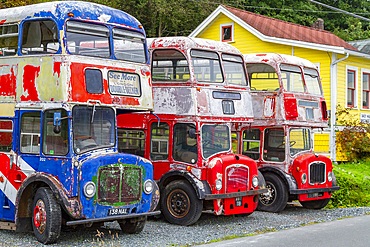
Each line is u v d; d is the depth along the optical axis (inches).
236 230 457.1
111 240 400.8
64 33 386.6
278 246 379.2
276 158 590.2
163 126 511.2
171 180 504.7
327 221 523.2
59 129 377.7
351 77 992.9
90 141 387.9
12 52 414.3
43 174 385.7
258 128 602.5
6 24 418.9
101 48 408.8
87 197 374.0
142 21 1569.9
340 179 679.7
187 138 495.8
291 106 593.0
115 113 406.3
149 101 438.3
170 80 509.4
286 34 1016.2
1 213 416.5
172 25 1585.9
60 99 381.1
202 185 476.7
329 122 918.4
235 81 537.3
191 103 494.9
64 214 394.0
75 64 386.9
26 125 403.2
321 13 1772.9
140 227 426.6
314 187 593.9
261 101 603.5
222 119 509.4
